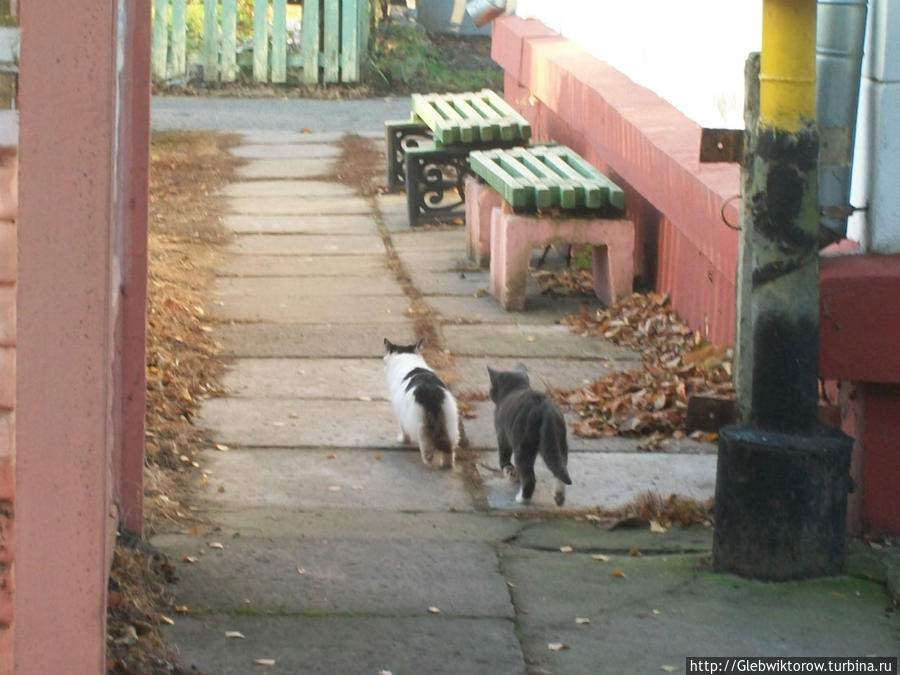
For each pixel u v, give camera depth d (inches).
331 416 389.1
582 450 365.7
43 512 185.0
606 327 481.4
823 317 286.2
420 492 335.0
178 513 307.1
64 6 172.7
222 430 372.5
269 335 465.4
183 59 1052.5
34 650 188.9
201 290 518.3
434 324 487.5
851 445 272.1
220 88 1050.7
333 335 469.1
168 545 283.4
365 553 285.4
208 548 283.6
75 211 177.6
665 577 275.3
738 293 323.0
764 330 268.5
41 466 183.8
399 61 1092.5
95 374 182.1
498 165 560.7
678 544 298.8
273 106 988.6
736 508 272.5
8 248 180.7
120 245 260.1
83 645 189.3
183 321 467.2
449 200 705.0
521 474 326.0
